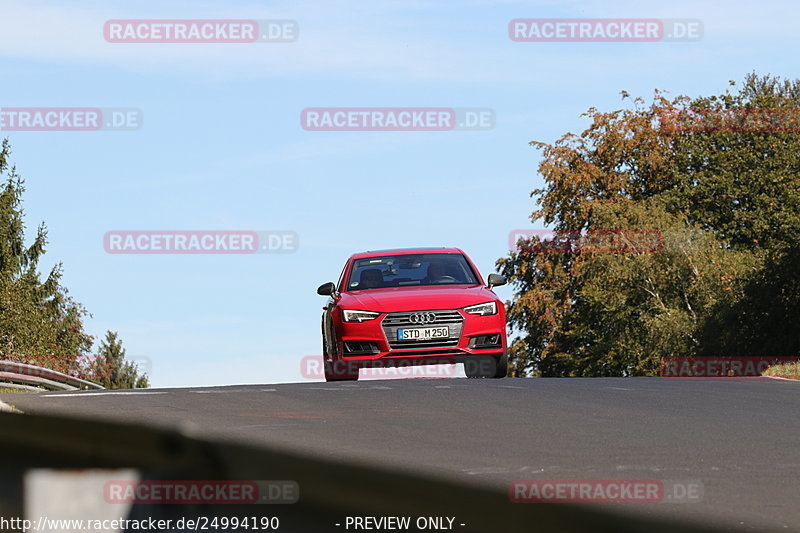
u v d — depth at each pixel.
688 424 30.62
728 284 152.62
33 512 6.66
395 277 57.88
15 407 35.94
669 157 185.88
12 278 186.75
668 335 148.62
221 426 30.14
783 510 17.42
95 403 38.00
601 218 160.75
